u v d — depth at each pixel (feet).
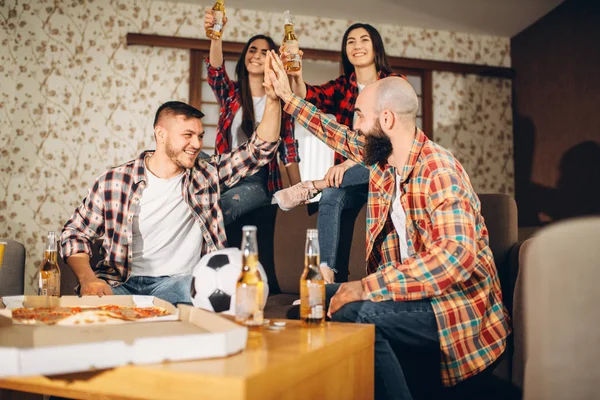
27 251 14.42
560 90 15.55
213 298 4.04
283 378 2.77
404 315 4.73
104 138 14.99
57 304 4.47
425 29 17.48
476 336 4.79
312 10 16.29
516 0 15.52
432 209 4.78
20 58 14.90
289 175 9.02
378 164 5.73
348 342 3.57
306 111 6.42
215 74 9.23
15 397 4.50
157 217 6.63
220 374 2.52
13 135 14.67
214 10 7.29
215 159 7.02
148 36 15.07
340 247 6.96
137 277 6.57
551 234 3.33
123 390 2.71
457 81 17.48
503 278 6.02
